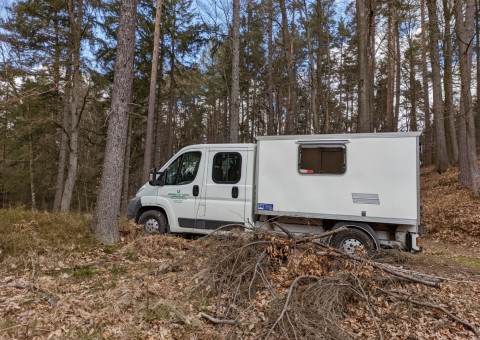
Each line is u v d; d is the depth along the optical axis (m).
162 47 17.47
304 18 17.00
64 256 5.58
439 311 3.89
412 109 22.88
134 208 7.91
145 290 4.10
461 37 11.29
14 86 10.35
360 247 5.10
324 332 3.24
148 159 13.77
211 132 33.19
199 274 4.48
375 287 4.07
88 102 13.95
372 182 5.96
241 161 7.02
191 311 3.77
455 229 9.32
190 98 27.17
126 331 3.28
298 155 6.44
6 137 15.40
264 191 6.63
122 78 6.72
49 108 13.66
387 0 13.77
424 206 11.44
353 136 6.12
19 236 5.84
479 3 13.93
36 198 22.64
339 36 21.84
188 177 7.49
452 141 18.80
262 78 23.72
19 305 3.74
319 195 6.26
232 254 4.59
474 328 3.52
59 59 11.69
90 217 7.86
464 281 4.87
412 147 5.80
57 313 3.53
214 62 22.64
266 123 27.84
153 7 16.75
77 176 19.59
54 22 12.73
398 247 5.96
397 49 19.52
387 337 3.41
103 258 5.63
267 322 3.44
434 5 13.53
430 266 6.08
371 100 15.70
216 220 7.08
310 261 4.29
